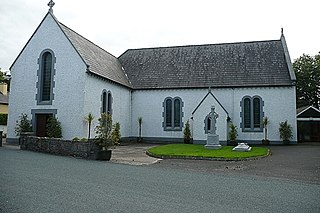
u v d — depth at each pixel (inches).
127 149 848.3
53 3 916.0
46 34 901.8
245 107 1082.1
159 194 303.7
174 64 1235.2
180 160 609.3
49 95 886.4
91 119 845.2
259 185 362.0
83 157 582.6
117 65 1222.3
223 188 341.1
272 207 264.7
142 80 1205.7
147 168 484.7
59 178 364.5
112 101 1013.8
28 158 526.0
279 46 1177.4
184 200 282.8
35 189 302.2
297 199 294.5
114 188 323.6
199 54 1247.5
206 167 515.2
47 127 856.3
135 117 1181.1
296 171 476.4
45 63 904.3
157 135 1154.7
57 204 253.3
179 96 1142.3
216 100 1045.2
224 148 843.4
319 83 1744.6
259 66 1117.7
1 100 1614.2
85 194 291.6
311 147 945.5
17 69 915.4
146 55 1321.4
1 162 466.6
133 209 247.6
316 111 1252.5
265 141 1043.3
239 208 259.6
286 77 1057.5
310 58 1785.2
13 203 250.2
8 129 901.8
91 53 995.9
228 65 1158.3
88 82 861.8
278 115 1048.8
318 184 373.4
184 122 1127.6
